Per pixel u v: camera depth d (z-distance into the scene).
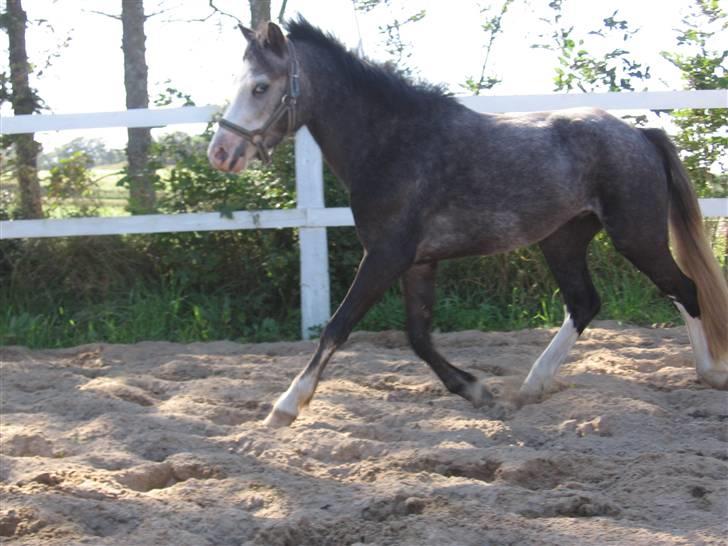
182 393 5.12
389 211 4.58
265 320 7.12
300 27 4.77
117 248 7.49
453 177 4.61
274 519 3.27
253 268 7.41
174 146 7.28
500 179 4.62
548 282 7.34
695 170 7.33
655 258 4.93
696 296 5.04
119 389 5.11
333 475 3.85
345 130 4.68
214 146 4.58
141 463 3.90
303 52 4.69
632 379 5.31
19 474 3.73
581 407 4.61
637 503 3.39
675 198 5.03
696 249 5.02
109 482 3.62
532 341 6.46
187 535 3.07
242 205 7.00
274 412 4.45
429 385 5.20
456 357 6.00
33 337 6.95
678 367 5.55
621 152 4.80
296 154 6.87
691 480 3.53
